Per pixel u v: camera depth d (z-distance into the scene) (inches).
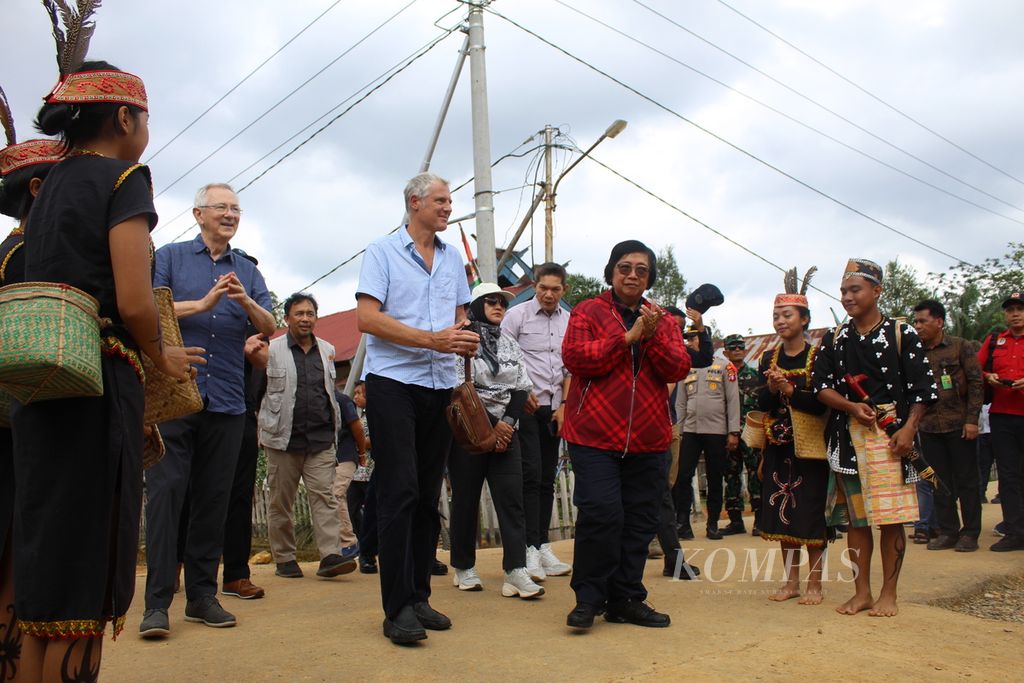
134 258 97.7
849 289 190.4
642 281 180.5
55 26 106.4
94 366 92.4
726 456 341.7
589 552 171.5
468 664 145.2
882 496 184.5
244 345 188.2
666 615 176.9
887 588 189.3
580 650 154.8
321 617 181.3
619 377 174.6
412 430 163.3
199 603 174.6
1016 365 284.2
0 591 112.1
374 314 162.6
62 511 93.8
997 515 378.0
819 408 199.5
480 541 357.7
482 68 413.4
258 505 468.8
